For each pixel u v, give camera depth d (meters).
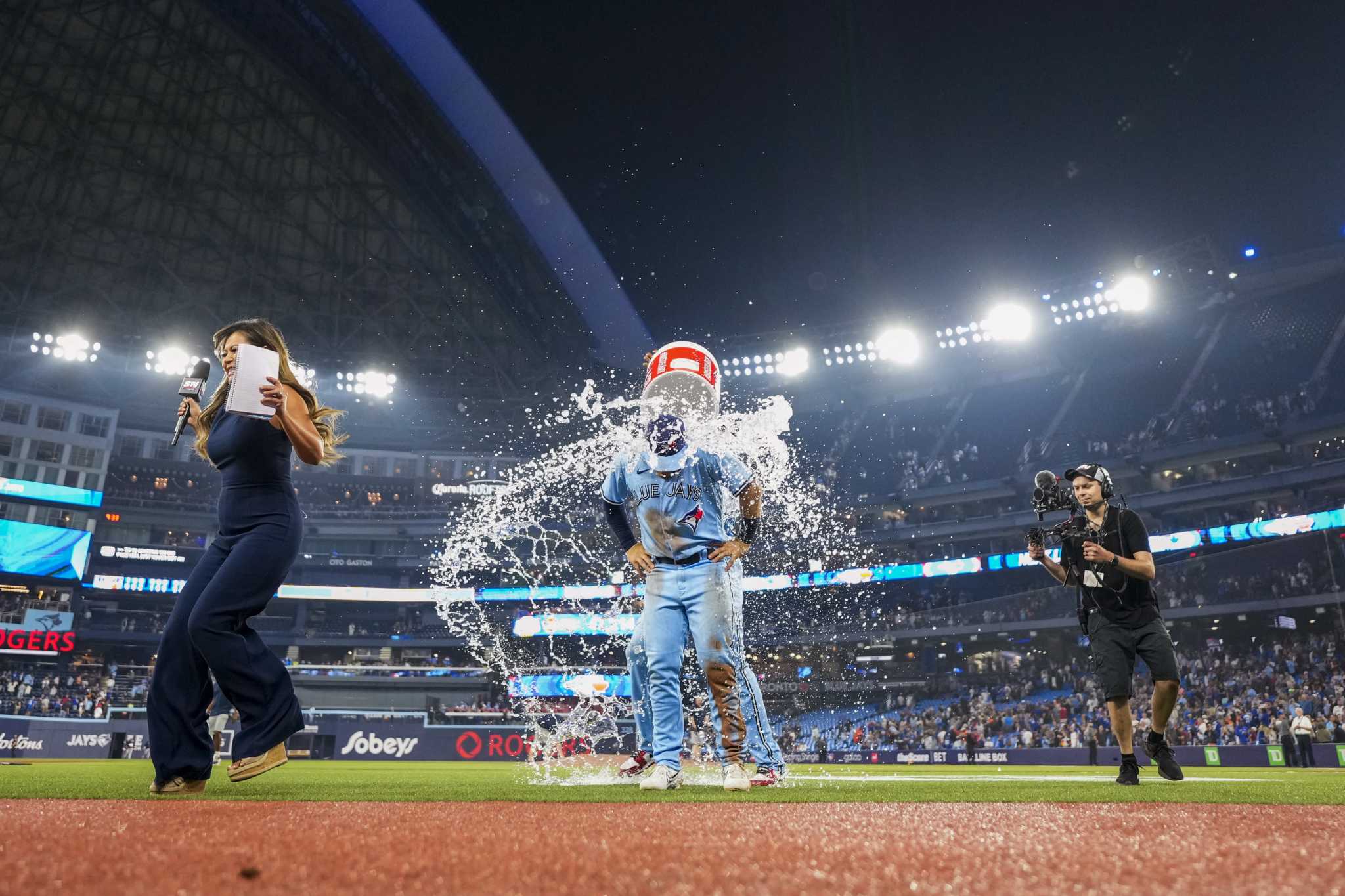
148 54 35.22
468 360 45.00
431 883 1.22
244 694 3.30
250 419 3.47
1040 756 23.50
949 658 36.94
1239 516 33.28
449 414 46.19
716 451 4.01
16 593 38.06
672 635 3.84
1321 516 28.03
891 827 1.92
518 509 40.84
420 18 31.64
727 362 38.34
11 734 22.80
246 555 3.34
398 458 46.19
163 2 33.38
